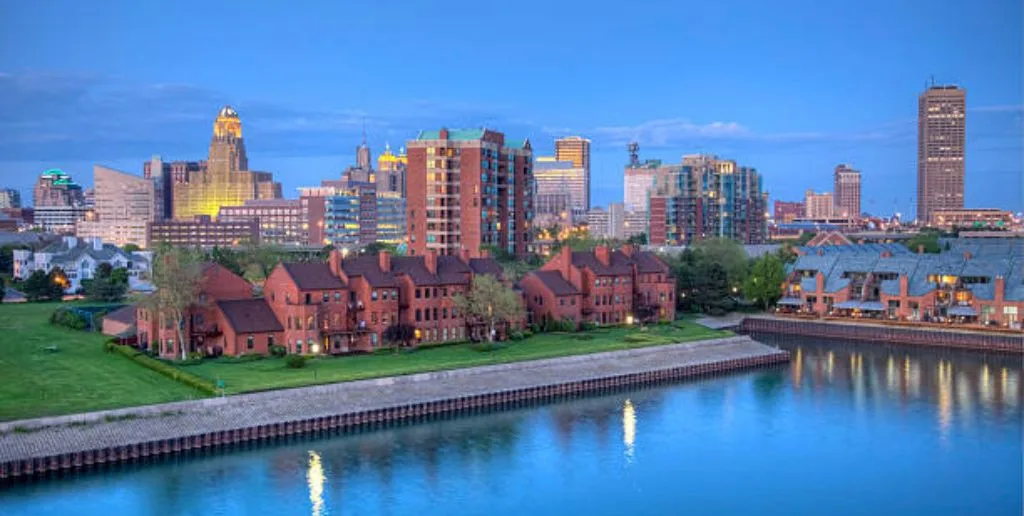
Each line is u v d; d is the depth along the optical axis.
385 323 166.62
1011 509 104.19
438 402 136.88
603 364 163.12
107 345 158.12
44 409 114.69
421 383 141.00
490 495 106.75
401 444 123.69
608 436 129.50
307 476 110.81
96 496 103.38
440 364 149.25
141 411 116.31
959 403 147.38
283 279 157.88
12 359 149.50
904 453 122.38
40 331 181.00
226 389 125.81
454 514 101.38
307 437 124.69
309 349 155.75
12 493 102.81
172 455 114.38
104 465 109.69
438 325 173.62
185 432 116.06
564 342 175.62
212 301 154.12
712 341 183.12
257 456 116.88
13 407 115.75
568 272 198.38
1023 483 111.56
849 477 113.94
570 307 194.12
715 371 173.25
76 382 131.50
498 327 179.25
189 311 150.88
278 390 127.12
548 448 123.62
